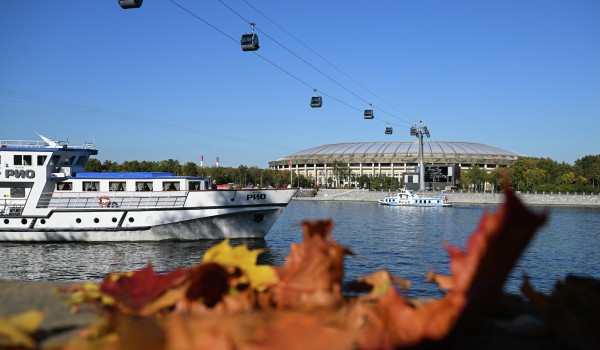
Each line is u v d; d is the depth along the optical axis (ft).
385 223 192.13
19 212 101.30
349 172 641.81
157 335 6.57
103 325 7.80
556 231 167.43
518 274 82.07
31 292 13.52
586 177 507.71
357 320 7.16
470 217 229.66
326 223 8.55
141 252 92.07
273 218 110.22
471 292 6.53
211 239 105.81
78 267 80.28
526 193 441.27
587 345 7.71
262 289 8.45
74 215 100.83
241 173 513.86
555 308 8.24
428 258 99.04
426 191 413.18
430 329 6.58
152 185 103.81
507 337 8.16
